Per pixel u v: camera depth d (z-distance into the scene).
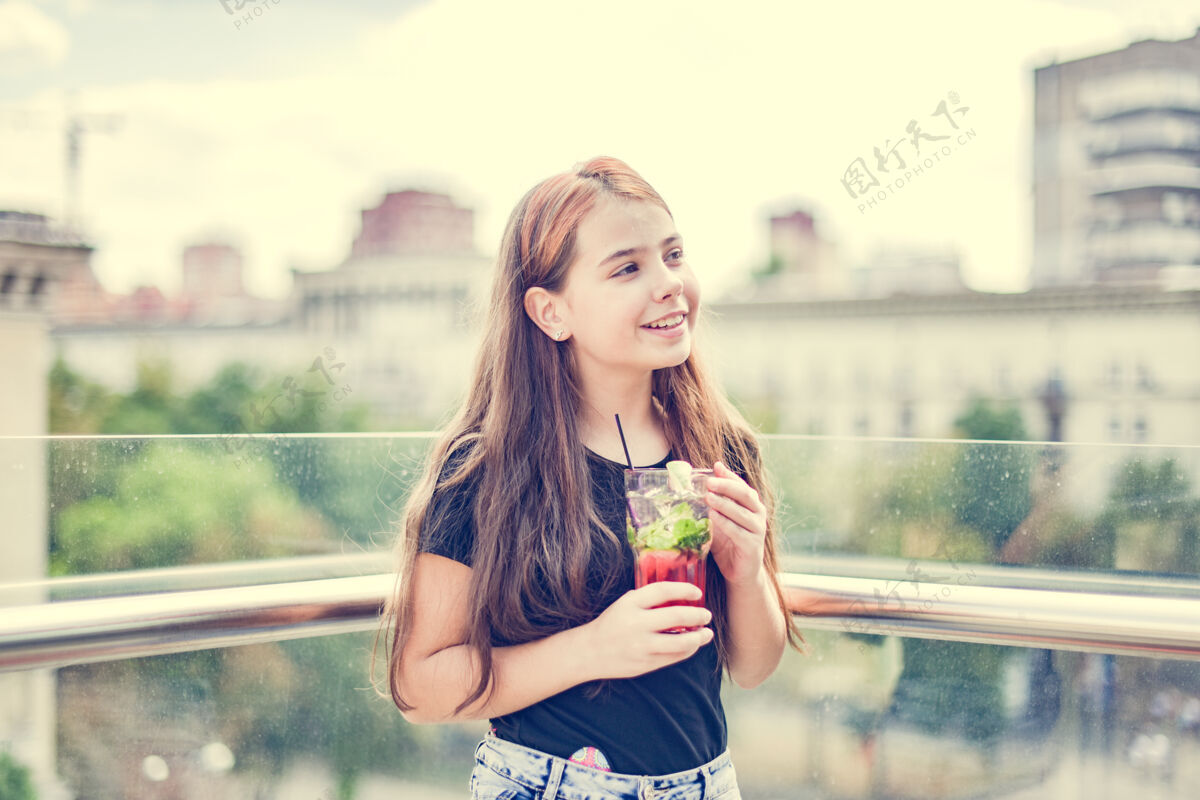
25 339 21.25
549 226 1.24
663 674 1.17
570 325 1.25
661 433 1.38
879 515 1.67
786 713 1.74
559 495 1.20
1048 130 43.44
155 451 1.50
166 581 1.48
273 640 1.50
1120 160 42.38
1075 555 1.57
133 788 1.45
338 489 1.68
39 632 1.27
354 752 1.71
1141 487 1.54
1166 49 42.03
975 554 1.62
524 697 1.12
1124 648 1.44
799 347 44.31
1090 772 1.55
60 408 36.38
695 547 1.10
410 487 1.74
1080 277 42.53
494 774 1.16
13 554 1.40
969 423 41.41
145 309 40.91
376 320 44.91
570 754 1.12
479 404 1.32
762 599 1.23
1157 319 38.97
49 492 1.43
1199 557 1.52
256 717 1.59
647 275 1.21
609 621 1.08
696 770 1.16
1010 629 1.49
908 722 1.66
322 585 1.52
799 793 1.74
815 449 1.70
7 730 1.33
